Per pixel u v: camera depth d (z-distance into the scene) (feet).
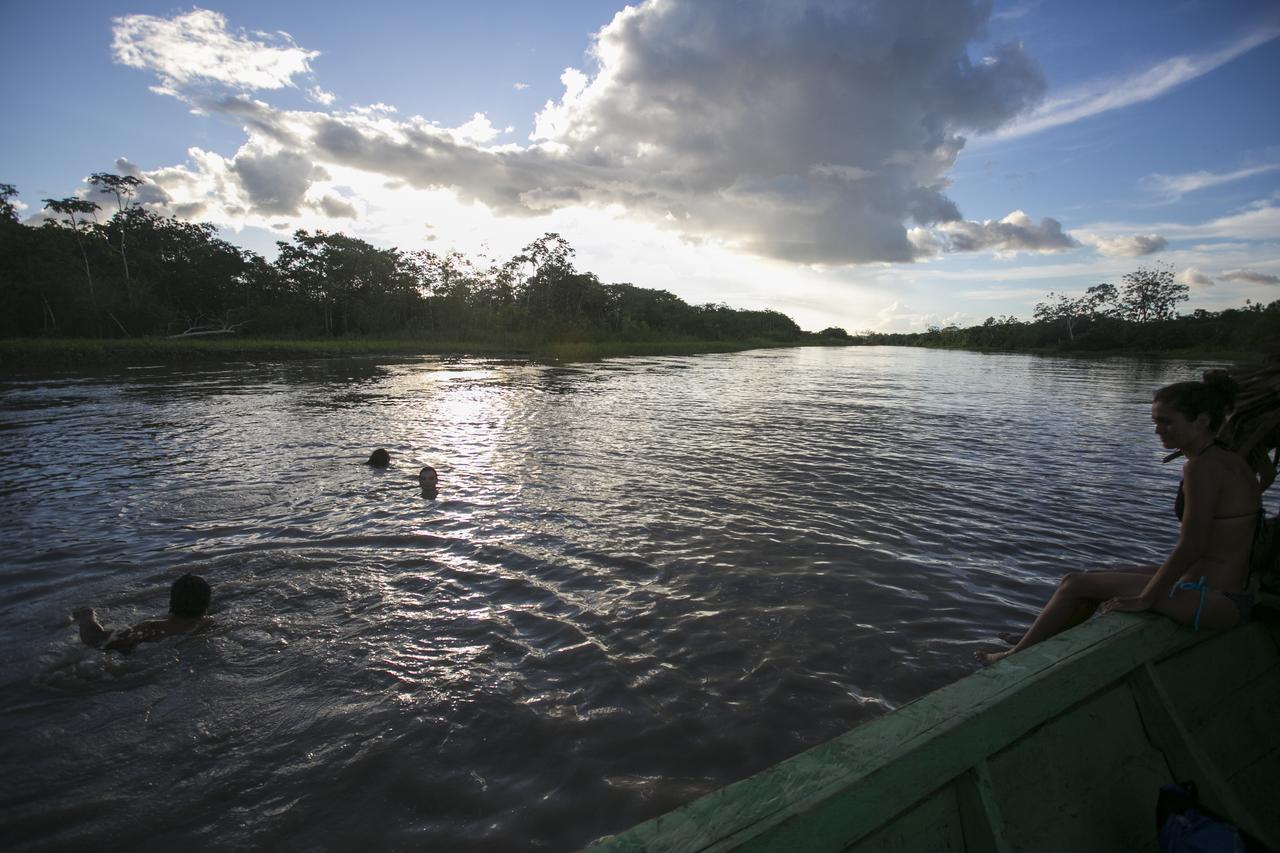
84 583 18.85
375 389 74.69
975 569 20.80
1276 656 10.44
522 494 28.68
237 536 22.86
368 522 24.52
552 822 10.31
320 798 10.81
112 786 11.01
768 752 11.94
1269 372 10.57
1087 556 22.24
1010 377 122.11
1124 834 7.41
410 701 13.47
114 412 53.47
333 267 191.62
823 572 20.26
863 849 5.90
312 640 15.88
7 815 10.31
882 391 87.04
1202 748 8.53
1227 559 9.68
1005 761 7.21
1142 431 51.19
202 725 12.64
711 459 37.06
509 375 98.68
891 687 14.02
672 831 5.34
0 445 38.55
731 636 16.19
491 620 16.97
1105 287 282.36
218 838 9.98
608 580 19.51
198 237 186.09
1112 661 8.54
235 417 50.98
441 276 221.05
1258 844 7.00
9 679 14.03
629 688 13.93
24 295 139.33
